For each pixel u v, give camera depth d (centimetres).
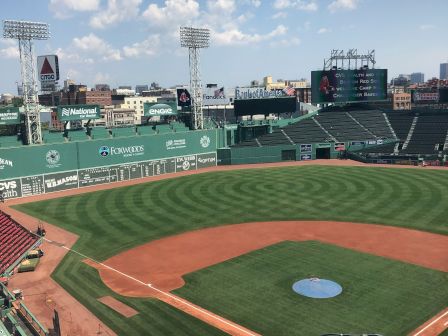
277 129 10581
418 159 8712
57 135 7769
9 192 6738
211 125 10144
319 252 3903
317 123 10812
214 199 6078
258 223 4916
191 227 4850
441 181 6662
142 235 4622
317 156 9925
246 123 10119
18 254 4188
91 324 2784
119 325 2761
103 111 17200
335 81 10675
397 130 10394
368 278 3294
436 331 2539
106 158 7744
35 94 7300
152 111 9100
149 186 7238
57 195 6894
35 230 4931
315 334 2553
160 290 3250
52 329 2714
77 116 7956
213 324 2727
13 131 9106
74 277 3572
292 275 3400
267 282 3294
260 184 6950
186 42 9050
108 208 5809
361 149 9800
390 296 2984
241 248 4106
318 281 3262
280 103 10394
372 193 6050
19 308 2981
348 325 2634
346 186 6544
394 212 5103
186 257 3934
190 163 8944
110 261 3916
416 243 4069
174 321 2784
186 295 3145
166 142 8525
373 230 4512
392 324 2628
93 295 3216
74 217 5431
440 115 10725
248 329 2650
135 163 8119
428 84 18025
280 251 3972
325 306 2878
